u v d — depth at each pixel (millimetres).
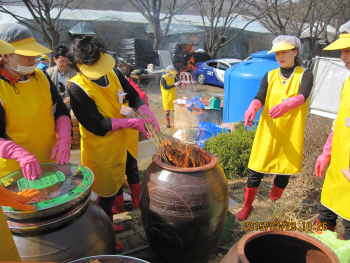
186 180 1829
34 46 1768
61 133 2057
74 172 1856
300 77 2412
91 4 15008
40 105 1969
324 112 4945
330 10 14094
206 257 2068
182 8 12508
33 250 1521
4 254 1305
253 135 4031
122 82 2330
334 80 4711
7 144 1723
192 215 1803
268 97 2580
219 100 5730
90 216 1767
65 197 1581
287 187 3486
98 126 2037
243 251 1273
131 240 2529
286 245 1455
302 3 13508
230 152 3816
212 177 1904
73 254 1578
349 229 2037
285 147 2547
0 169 2012
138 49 13086
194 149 2287
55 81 3443
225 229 2504
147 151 3602
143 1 12250
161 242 1965
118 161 2221
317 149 3600
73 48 1893
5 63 1797
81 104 1992
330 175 2137
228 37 16969
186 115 5637
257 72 4613
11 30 1713
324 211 2225
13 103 1829
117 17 13820
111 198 2312
